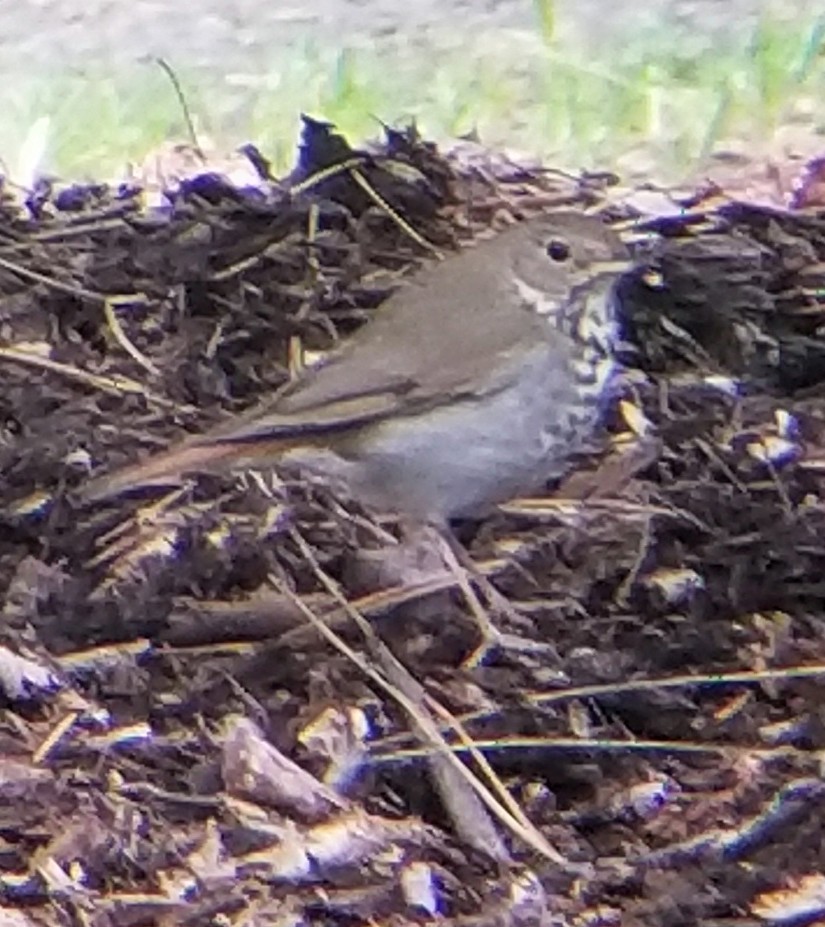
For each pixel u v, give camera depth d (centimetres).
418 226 1053
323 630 801
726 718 775
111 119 1301
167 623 817
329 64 1374
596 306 851
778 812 729
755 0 1430
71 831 723
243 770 743
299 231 1045
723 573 840
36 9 1440
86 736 766
